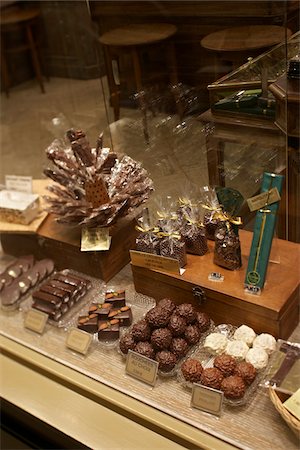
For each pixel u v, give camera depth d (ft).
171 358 4.83
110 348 5.33
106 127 6.63
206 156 5.59
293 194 5.23
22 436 5.60
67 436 5.02
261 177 5.25
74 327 5.56
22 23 8.30
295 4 4.70
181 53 5.44
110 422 4.85
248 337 4.83
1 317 6.03
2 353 5.78
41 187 7.18
